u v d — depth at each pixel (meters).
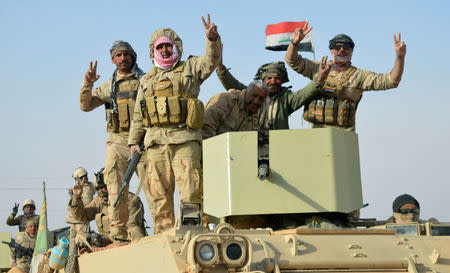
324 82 9.14
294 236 5.63
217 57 8.21
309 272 5.46
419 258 5.90
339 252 5.70
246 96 8.84
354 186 7.32
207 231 5.70
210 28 8.04
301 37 9.51
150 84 8.50
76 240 8.43
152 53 8.70
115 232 9.65
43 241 12.43
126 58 10.03
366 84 9.34
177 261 5.23
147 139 8.52
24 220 19.38
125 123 9.84
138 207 9.97
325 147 7.13
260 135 8.20
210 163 7.39
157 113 8.30
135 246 6.28
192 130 8.30
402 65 8.92
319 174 7.08
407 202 8.16
